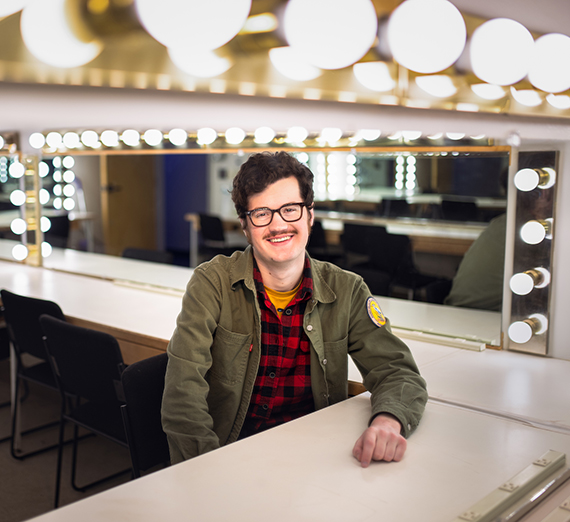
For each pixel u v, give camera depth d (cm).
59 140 236
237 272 143
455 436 119
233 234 652
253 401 147
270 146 216
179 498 93
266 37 74
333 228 469
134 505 91
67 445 274
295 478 100
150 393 155
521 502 92
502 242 206
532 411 135
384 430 111
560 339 179
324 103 95
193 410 130
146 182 816
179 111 77
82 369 194
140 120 75
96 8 61
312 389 146
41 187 335
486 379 159
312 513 89
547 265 178
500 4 105
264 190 135
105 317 228
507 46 110
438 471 103
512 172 181
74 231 536
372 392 138
